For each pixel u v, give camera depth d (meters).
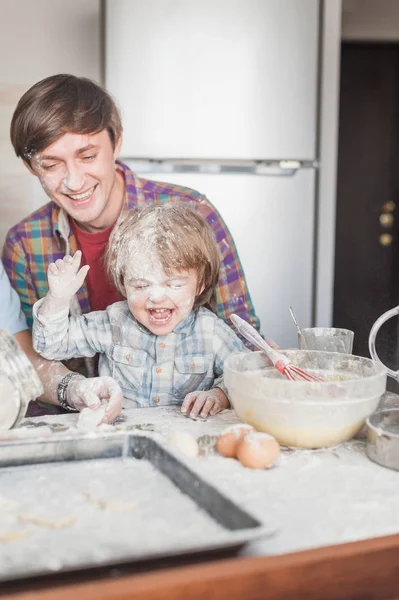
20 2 2.49
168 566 0.66
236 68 2.46
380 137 3.66
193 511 0.76
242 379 1.02
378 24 3.49
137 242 1.28
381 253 3.69
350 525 0.77
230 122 2.48
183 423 1.14
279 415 0.98
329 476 0.91
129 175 1.64
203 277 1.34
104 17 2.37
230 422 1.15
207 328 1.38
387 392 1.25
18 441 0.89
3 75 2.51
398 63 3.61
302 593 0.68
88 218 1.53
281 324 2.63
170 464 0.85
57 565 0.62
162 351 1.37
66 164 1.47
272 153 2.53
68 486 0.83
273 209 2.56
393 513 0.80
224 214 2.53
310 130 2.55
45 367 1.36
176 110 2.44
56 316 1.31
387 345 1.58
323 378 1.14
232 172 2.50
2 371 1.00
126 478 0.85
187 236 1.29
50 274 1.26
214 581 0.65
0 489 0.82
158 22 2.39
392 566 0.71
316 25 2.49
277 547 0.71
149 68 2.41
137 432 0.93
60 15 2.52
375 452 0.96
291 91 2.51
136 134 2.43
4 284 1.44
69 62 2.55
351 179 3.67
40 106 1.42
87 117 1.44
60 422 1.14
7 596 0.61
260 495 0.85
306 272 2.62
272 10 2.46
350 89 3.62
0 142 2.51
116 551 0.66
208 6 2.41
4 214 2.52
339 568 0.69
